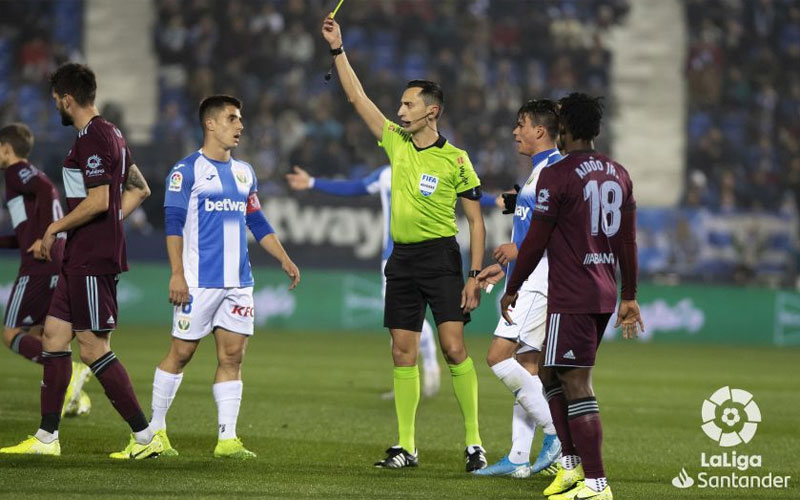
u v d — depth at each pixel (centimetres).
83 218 2058
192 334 2169
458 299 2167
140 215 6450
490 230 6469
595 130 1823
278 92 8019
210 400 3147
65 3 8388
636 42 8625
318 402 3253
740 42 8469
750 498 1922
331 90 7988
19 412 2758
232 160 2230
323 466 2128
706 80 8262
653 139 8419
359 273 6344
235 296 2198
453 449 2475
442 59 8175
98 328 2081
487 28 8431
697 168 7900
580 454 1795
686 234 6700
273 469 2056
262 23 8219
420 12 8450
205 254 2166
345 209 6412
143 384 3488
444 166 2141
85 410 2714
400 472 2094
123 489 1781
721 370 4712
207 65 8156
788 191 7738
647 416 3175
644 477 2139
